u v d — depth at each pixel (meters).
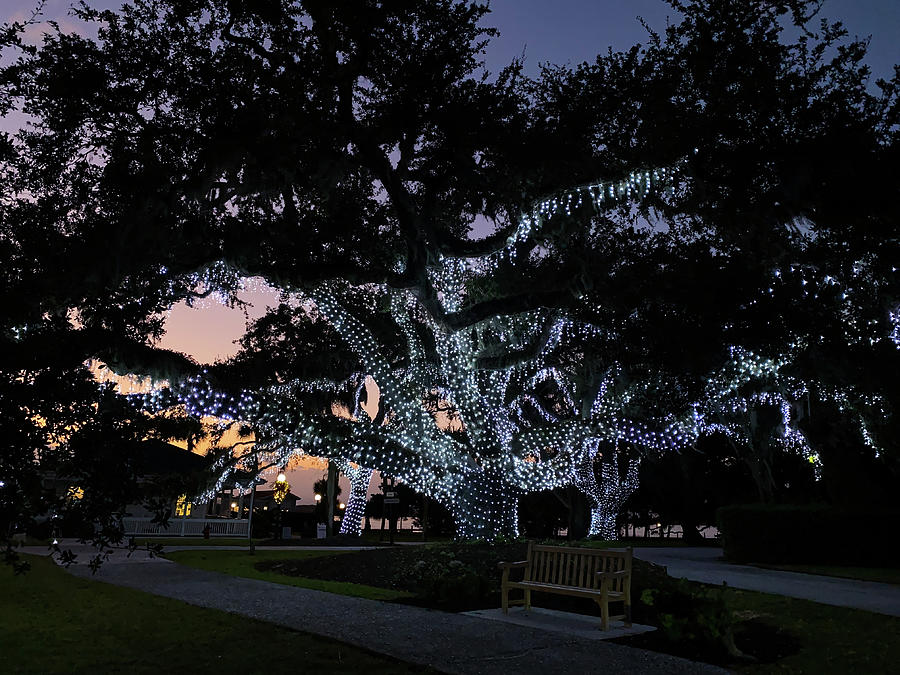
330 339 22.59
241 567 16.09
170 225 11.84
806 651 7.57
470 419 18.91
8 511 3.74
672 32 12.62
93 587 11.88
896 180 9.56
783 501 25.38
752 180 11.35
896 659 7.19
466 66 14.23
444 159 14.28
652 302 13.21
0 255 4.91
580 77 13.79
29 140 11.34
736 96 11.36
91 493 3.96
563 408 31.61
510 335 20.41
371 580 13.09
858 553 19.02
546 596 10.59
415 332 19.33
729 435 24.14
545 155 13.56
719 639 7.46
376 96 14.35
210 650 7.07
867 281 12.60
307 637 7.69
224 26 13.12
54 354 4.01
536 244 16.81
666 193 14.31
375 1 13.55
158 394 14.53
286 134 12.66
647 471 40.59
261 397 16.73
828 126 10.41
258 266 14.12
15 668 6.35
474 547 14.46
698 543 42.81
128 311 5.48
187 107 12.39
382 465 18.14
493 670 6.33
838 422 19.89
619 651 7.18
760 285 11.96
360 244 15.31
